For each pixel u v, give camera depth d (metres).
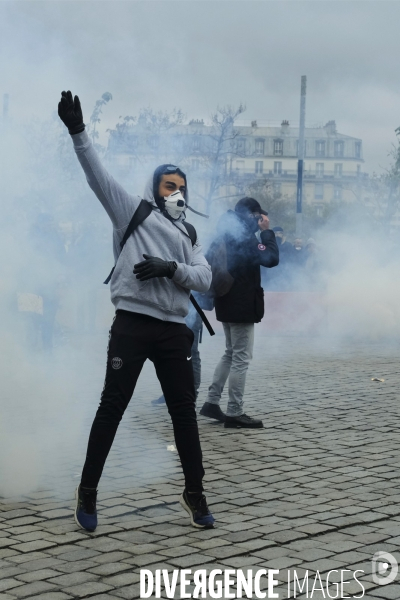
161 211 4.07
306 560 3.55
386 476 4.96
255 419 6.45
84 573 3.36
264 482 4.82
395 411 7.09
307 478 4.91
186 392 4.04
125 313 3.97
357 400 7.63
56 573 3.35
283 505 4.35
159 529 3.94
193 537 3.82
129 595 3.15
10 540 3.74
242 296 6.27
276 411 7.07
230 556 3.58
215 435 6.11
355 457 5.44
